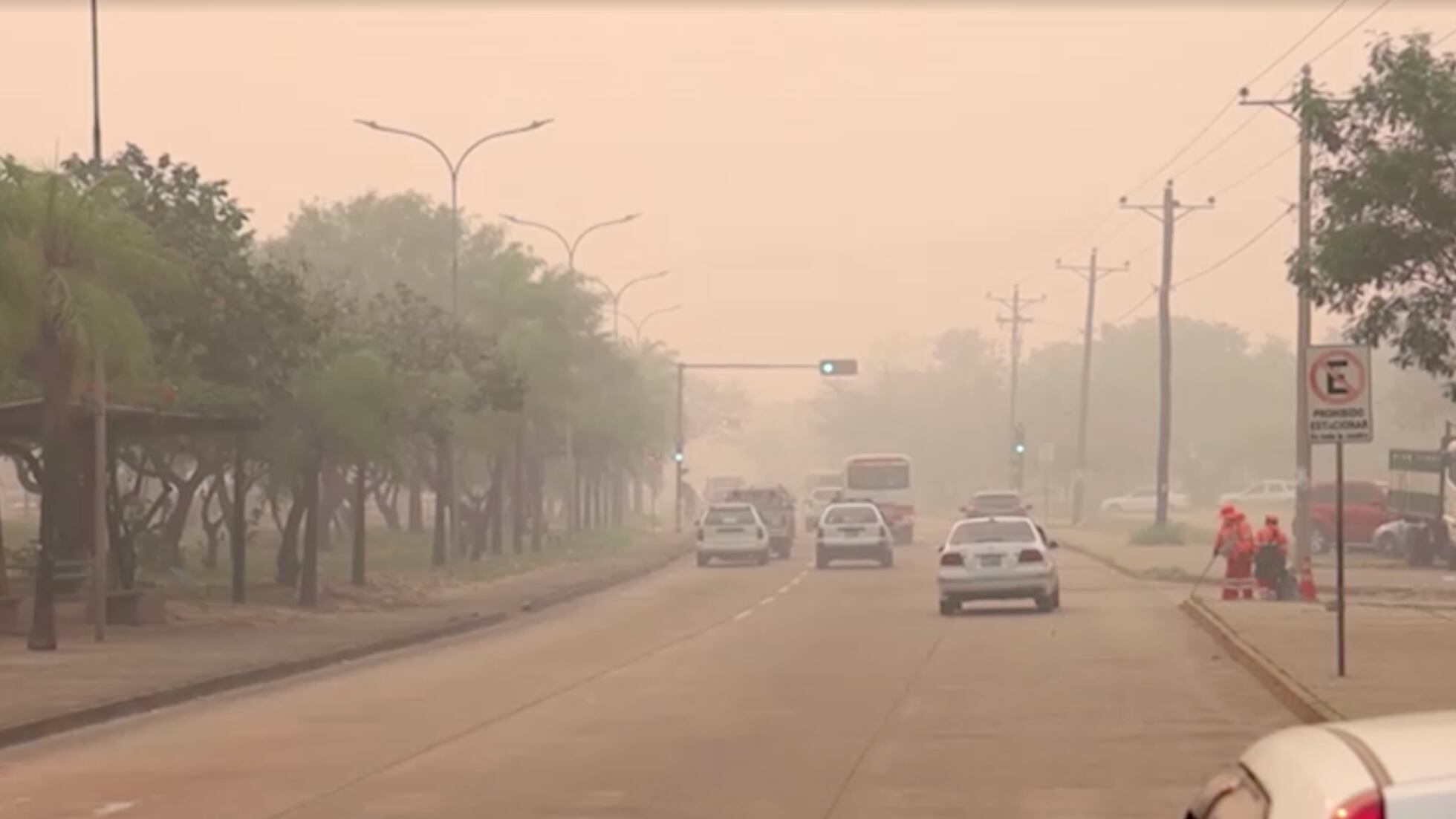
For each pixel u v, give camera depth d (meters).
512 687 23.70
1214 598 37.16
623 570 56.16
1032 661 25.97
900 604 40.44
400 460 46.69
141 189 34.91
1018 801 14.05
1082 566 55.00
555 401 65.44
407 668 27.00
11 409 29.83
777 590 47.34
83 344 27.91
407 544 68.19
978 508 66.44
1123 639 29.47
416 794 14.70
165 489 42.75
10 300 26.94
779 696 21.92
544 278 66.44
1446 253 23.86
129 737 18.97
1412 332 24.41
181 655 27.34
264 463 42.41
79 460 33.28
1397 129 23.95
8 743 18.27
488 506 64.31
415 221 84.12
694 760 16.48
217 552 55.22
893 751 16.94
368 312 49.56
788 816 13.48
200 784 15.38
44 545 28.16
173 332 34.47
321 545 61.06
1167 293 66.44
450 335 49.97
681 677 24.52
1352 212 23.94
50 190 28.00
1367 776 4.16
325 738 18.55
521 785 15.12
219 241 35.84
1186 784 14.81
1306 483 43.06
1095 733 18.05
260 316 35.75
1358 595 38.00
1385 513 58.69
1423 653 23.77
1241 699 20.67
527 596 43.72
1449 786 4.03
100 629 29.81
